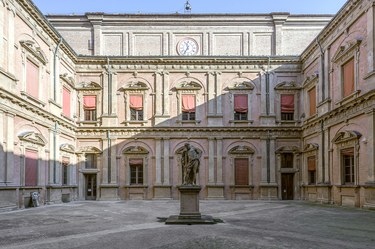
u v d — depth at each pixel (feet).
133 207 91.35
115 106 126.93
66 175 116.37
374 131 77.97
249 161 125.90
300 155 125.59
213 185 123.85
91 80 128.06
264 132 126.52
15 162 81.92
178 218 57.77
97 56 126.52
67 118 116.26
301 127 124.88
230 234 46.21
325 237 44.93
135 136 125.49
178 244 39.75
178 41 133.28
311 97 119.65
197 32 133.39
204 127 125.29
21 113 84.33
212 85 128.06
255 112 127.85
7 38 78.48
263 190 124.06
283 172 125.29
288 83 128.26
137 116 127.24
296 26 134.72
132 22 133.08
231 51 133.28
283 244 40.04
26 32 88.33
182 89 127.54
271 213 74.64
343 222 59.57
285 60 128.26
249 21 133.49
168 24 133.39
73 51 120.57
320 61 109.60
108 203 107.14
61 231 50.06
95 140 126.00
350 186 88.84
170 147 125.90
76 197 122.42
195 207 57.88
